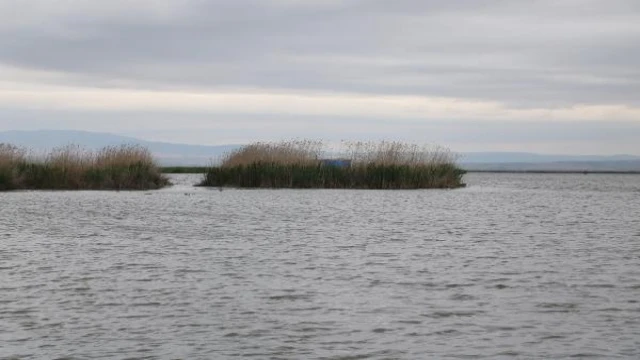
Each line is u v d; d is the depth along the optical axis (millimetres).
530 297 15477
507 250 22781
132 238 25000
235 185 55062
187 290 16062
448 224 30953
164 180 57062
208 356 11383
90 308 14297
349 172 54875
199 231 27375
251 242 24281
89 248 22391
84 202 39812
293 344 12000
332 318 13617
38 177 50094
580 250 22875
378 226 29766
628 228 29922
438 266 19484
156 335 12453
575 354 11531
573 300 15188
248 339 12266
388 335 12523
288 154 56125
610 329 12914
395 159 56625
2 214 32562
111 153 53688
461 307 14531
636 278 17688
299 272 18422
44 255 20828
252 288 16328
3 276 17500
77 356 11320
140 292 15820
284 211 36250
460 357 11398
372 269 18953
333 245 23688
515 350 11734
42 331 12633
